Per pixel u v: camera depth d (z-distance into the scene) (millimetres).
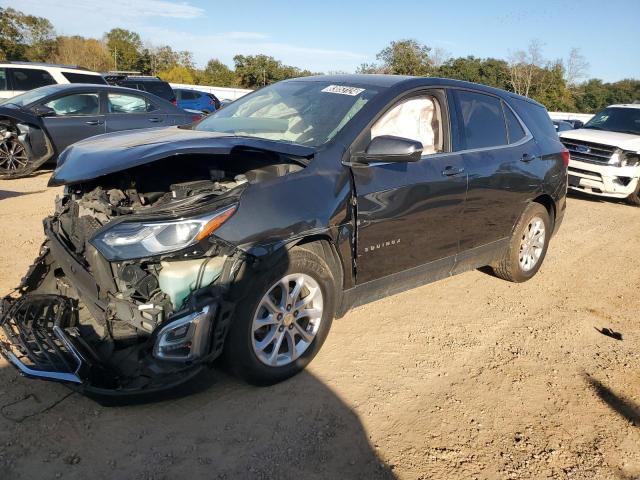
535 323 4551
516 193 4797
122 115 9445
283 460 2705
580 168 10031
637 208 9922
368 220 3518
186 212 2721
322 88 4191
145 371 2740
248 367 3066
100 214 3029
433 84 4207
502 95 4965
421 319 4453
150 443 2734
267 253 2938
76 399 3018
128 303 2793
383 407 3207
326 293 3355
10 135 8539
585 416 3287
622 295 5359
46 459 2566
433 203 3957
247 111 4309
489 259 4898
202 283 2832
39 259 3588
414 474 2697
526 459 2873
